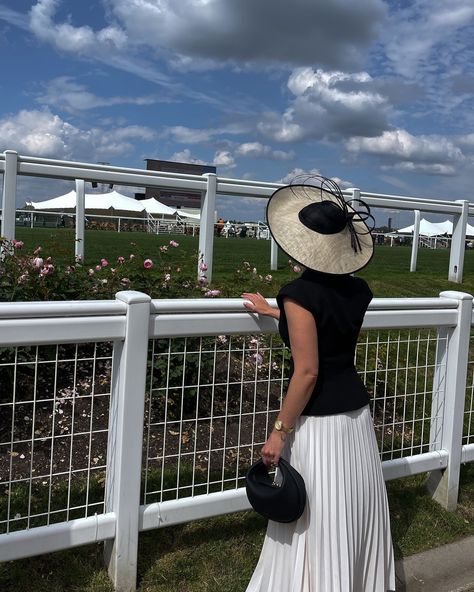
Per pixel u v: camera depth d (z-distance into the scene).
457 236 10.05
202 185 7.20
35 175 6.43
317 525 2.26
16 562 2.72
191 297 4.78
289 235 2.30
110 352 4.29
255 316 2.82
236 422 4.09
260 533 3.17
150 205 38.78
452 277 10.15
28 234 15.46
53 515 3.07
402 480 3.86
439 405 3.60
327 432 2.27
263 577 2.42
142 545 2.95
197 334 2.68
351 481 2.29
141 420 2.55
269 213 2.42
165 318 2.58
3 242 4.86
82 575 2.68
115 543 2.58
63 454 3.58
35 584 2.62
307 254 2.24
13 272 4.32
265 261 12.51
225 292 5.27
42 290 4.21
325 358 2.27
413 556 3.17
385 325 3.23
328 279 2.27
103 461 3.57
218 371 4.18
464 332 3.49
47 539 2.43
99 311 2.40
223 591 2.71
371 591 2.42
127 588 2.63
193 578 2.79
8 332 2.22
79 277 4.61
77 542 2.49
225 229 36.03
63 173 6.48
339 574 2.25
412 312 3.31
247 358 4.15
